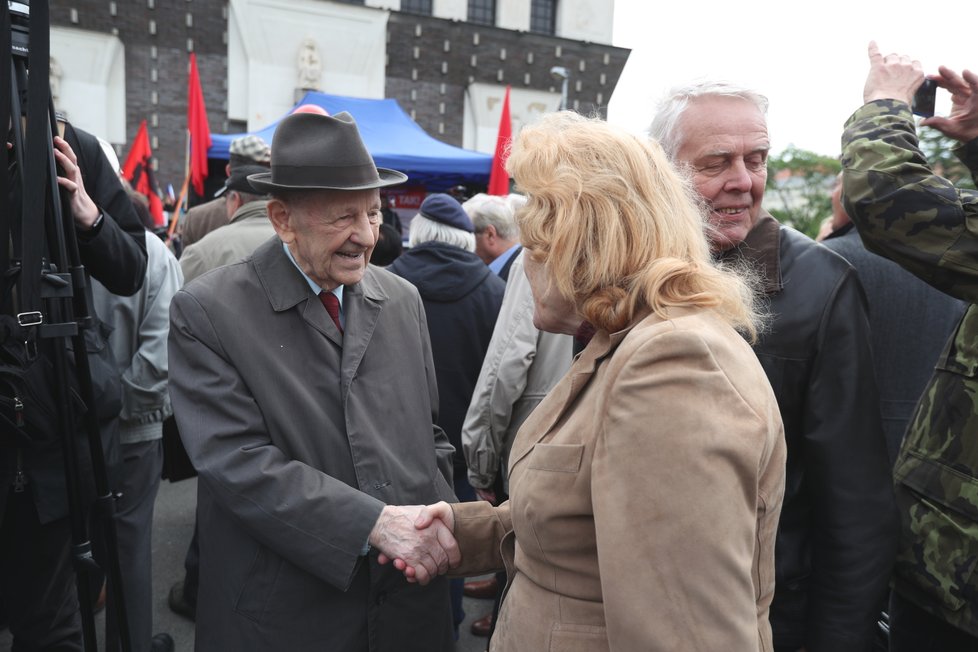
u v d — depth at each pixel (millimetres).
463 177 8102
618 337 933
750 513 796
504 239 3689
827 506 1286
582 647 911
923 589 1349
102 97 13867
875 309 2078
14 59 1336
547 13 17422
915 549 1362
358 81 15516
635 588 776
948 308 2146
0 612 2447
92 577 1905
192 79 7234
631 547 786
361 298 1538
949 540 1312
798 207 34625
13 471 1645
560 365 2229
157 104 14312
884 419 2102
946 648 1406
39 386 1463
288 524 1305
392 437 1505
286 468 1335
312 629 1392
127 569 2125
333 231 1374
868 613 1256
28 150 1276
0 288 1398
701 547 757
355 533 1306
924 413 1442
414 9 16594
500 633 1064
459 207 2805
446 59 16219
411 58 15992
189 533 3457
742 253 1362
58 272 1368
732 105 1297
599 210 939
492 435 2289
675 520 768
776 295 1331
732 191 1310
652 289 896
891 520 1279
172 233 7141
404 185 8195
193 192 8359
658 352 829
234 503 1326
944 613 1317
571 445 936
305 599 1388
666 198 975
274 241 1510
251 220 2707
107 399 1819
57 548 1780
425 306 2654
